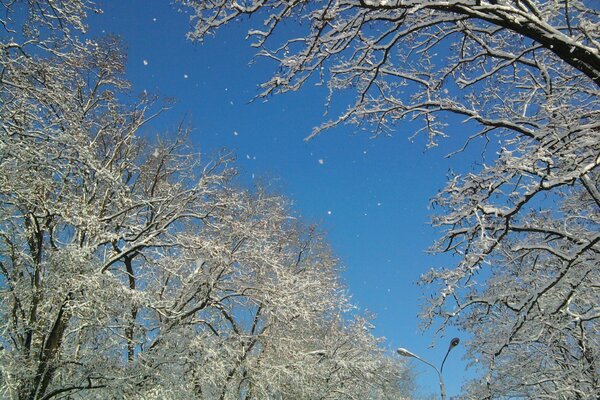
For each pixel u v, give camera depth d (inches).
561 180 238.2
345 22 260.2
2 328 454.9
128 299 472.7
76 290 426.3
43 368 438.6
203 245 557.3
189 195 587.5
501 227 264.8
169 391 467.2
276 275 639.8
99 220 486.3
